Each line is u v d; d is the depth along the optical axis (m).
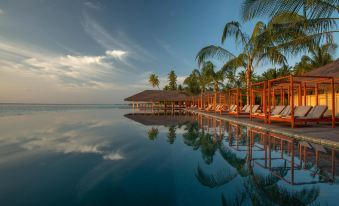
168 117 17.83
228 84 25.22
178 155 4.75
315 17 6.23
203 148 5.46
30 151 5.21
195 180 3.14
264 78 23.97
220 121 13.14
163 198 2.50
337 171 3.38
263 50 11.64
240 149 5.22
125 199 2.50
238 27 13.33
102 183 3.04
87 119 15.99
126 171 3.62
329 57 19.42
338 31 6.67
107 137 7.45
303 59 21.95
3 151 5.24
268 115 9.48
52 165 4.01
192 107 37.78
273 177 3.18
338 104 11.32
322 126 8.30
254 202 2.37
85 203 2.37
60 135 7.96
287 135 6.84
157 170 3.67
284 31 7.52
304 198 2.45
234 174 3.37
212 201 2.41
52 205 2.34
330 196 2.48
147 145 5.96
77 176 3.37
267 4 6.52
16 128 10.28
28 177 3.32
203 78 27.16
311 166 3.65
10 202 2.41
